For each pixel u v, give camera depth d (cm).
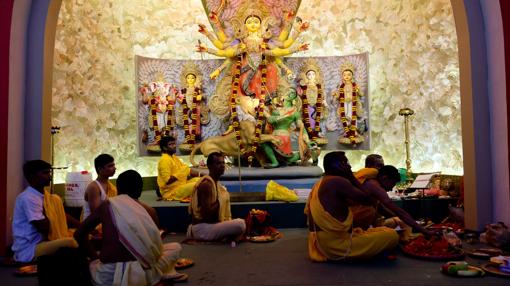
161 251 345
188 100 856
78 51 746
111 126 806
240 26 852
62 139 718
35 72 500
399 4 812
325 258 418
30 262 412
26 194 412
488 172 524
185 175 673
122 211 326
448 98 736
